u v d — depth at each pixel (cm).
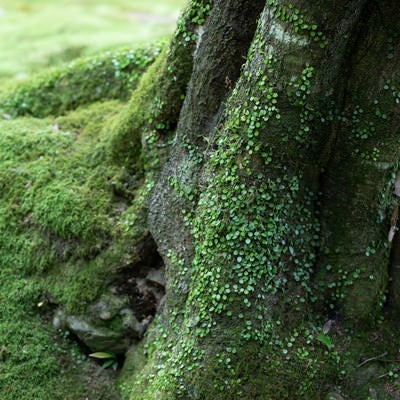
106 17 561
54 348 250
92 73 278
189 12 242
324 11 224
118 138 257
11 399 245
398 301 239
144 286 249
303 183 237
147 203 249
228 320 232
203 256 235
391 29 229
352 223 237
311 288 238
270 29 228
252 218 233
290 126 231
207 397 231
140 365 245
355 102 233
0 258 256
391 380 236
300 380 232
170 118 250
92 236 250
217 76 238
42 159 262
